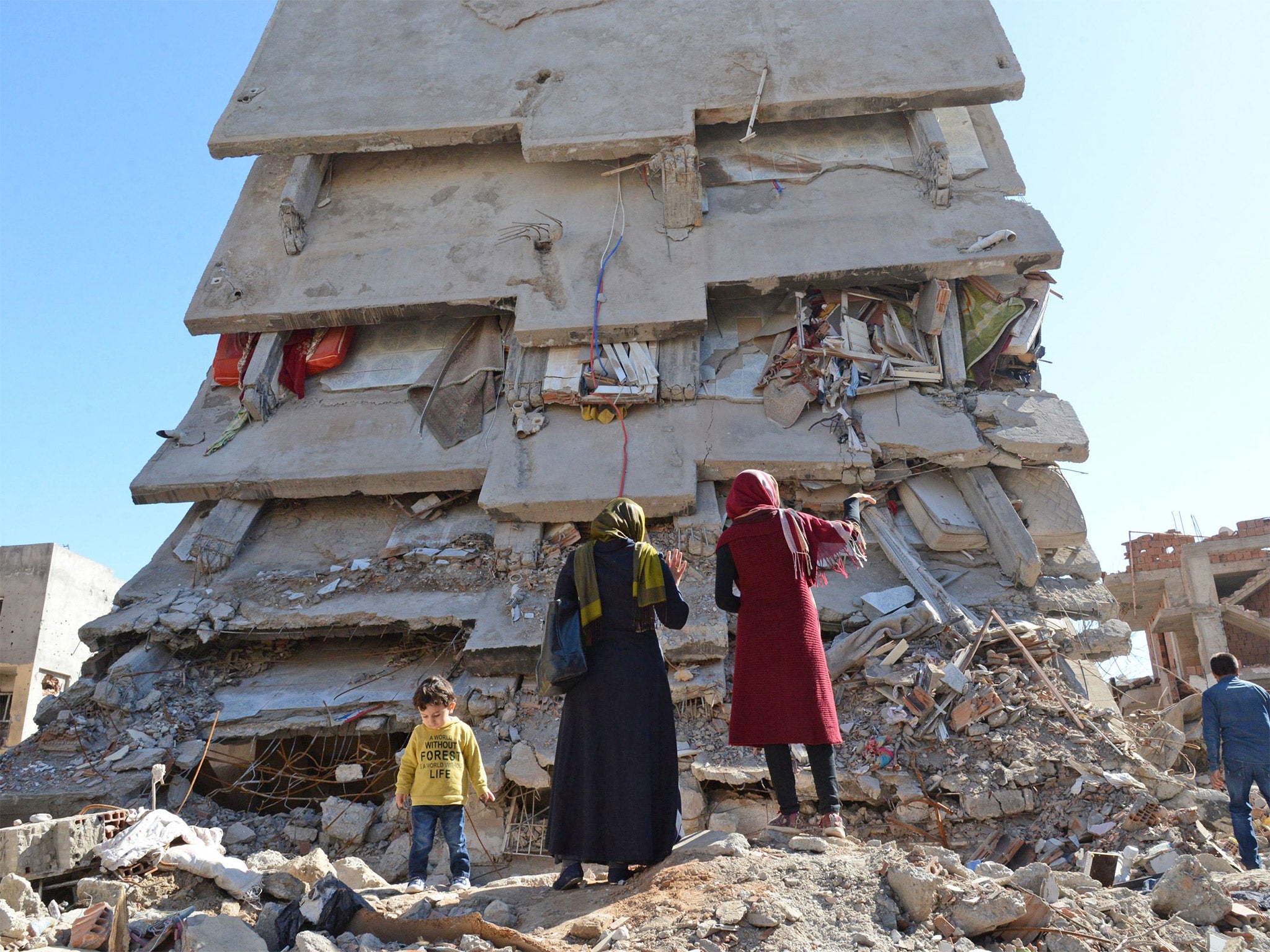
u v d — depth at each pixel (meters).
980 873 4.84
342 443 12.07
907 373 11.70
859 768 8.32
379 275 12.46
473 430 11.95
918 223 12.03
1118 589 24.31
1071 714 8.37
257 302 12.41
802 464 11.01
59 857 5.71
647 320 11.61
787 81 12.28
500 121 12.37
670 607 4.84
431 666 10.73
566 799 4.74
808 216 12.29
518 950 4.03
